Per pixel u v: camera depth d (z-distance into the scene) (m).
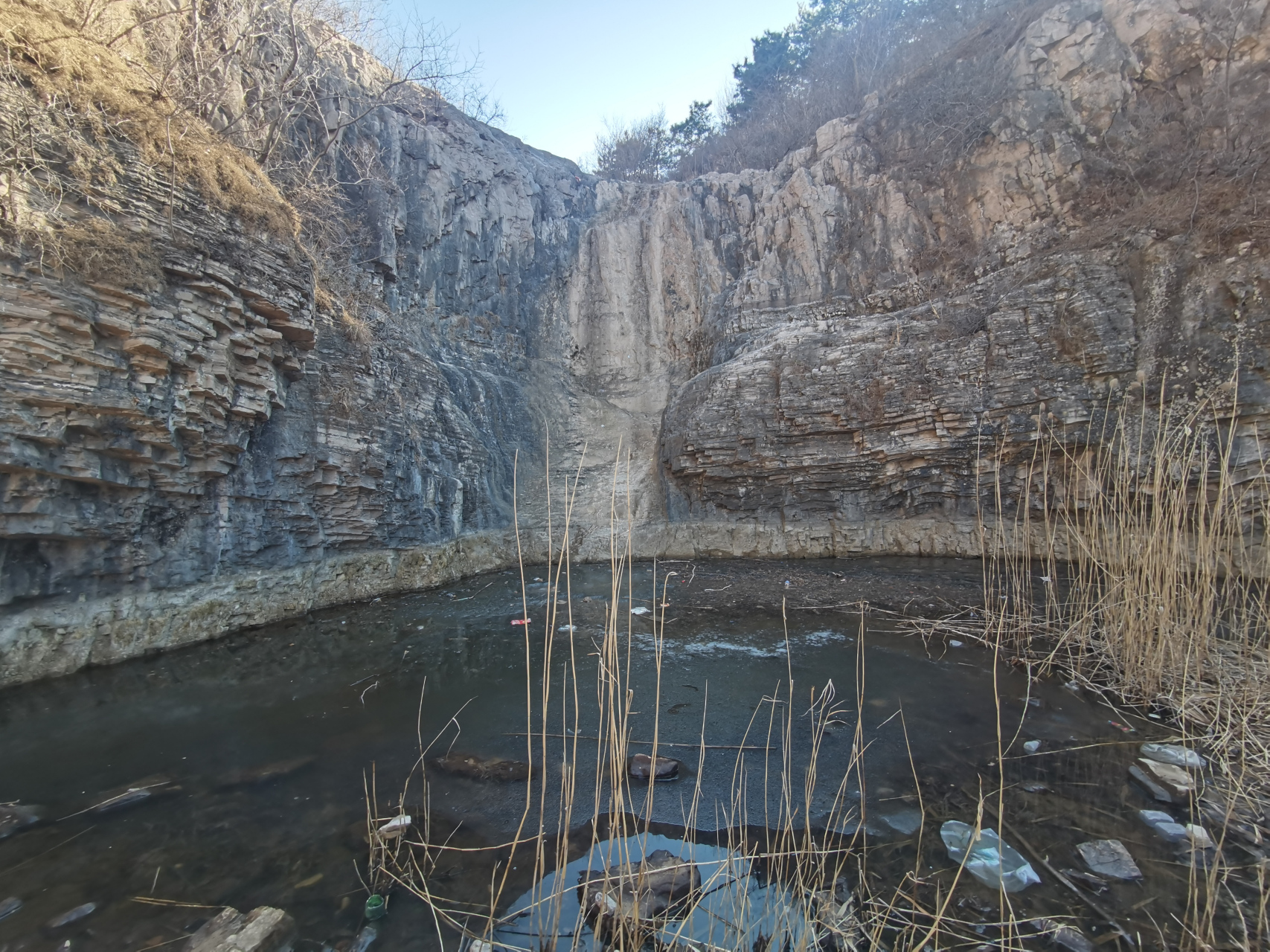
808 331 13.72
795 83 28.19
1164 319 9.39
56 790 3.73
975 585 9.02
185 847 3.15
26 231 4.89
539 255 18.30
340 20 11.34
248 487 7.45
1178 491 5.02
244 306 6.85
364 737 4.52
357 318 10.00
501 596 9.26
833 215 15.97
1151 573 4.93
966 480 11.34
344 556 8.91
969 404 11.08
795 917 2.58
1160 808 3.37
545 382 17.31
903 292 14.40
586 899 2.63
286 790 3.75
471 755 4.21
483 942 2.45
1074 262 10.60
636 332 18.20
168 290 5.98
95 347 5.36
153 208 5.89
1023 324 10.80
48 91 5.17
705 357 17.20
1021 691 5.13
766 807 3.04
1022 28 13.89
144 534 6.32
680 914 2.65
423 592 9.62
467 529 11.83
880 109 16.30
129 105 5.85
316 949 2.46
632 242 18.80
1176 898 2.68
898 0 25.36
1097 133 12.48
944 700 4.99
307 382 8.41
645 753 4.19
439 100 16.41
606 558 12.71
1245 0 11.19
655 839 3.25
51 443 5.18
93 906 2.69
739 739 4.42
